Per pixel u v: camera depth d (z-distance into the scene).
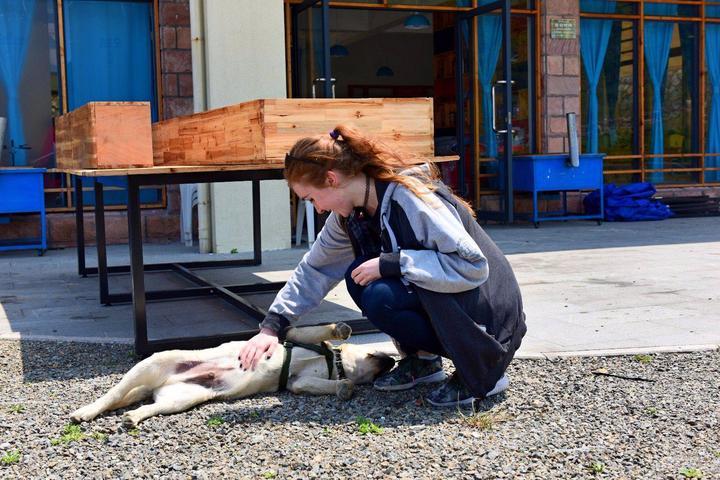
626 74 13.01
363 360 3.71
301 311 3.53
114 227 10.24
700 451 2.91
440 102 12.94
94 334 5.05
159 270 7.60
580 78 12.75
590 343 4.50
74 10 10.31
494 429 3.15
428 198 3.19
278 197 8.95
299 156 3.19
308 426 3.21
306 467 2.81
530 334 4.74
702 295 5.88
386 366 3.74
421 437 3.07
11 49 10.11
